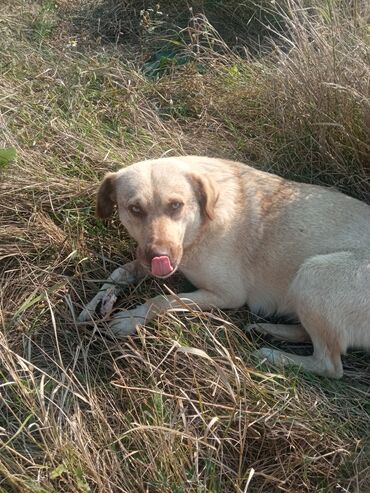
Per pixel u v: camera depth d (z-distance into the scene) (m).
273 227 1.40
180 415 1.21
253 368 1.31
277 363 1.35
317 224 1.39
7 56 2.00
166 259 1.28
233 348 1.35
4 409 1.22
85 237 1.51
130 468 1.17
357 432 1.26
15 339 1.32
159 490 1.13
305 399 1.29
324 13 1.84
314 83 1.68
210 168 1.44
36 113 1.76
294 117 1.73
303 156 1.71
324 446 1.22
